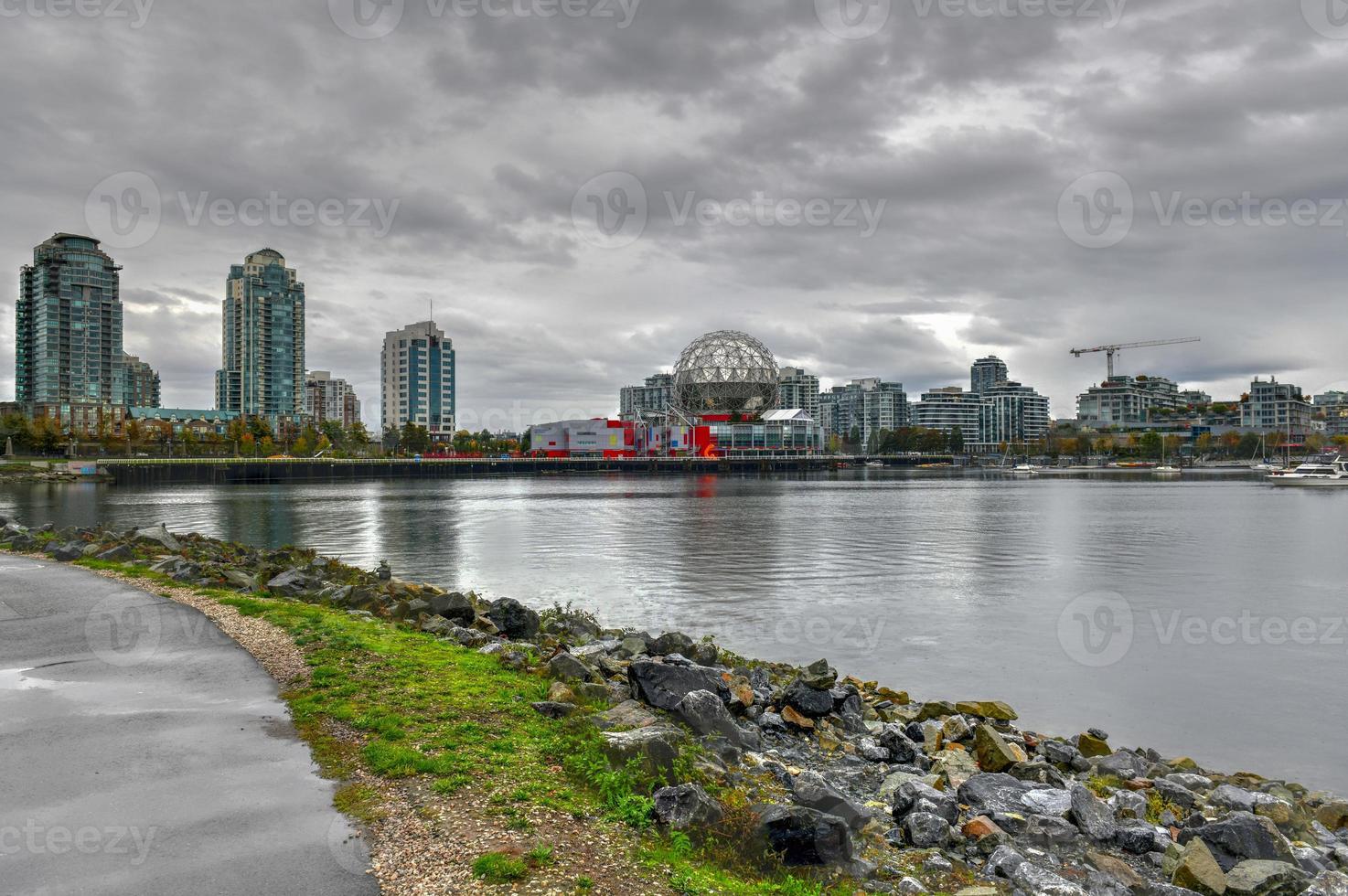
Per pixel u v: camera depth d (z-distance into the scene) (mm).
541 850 7828
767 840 9125
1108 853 11086
